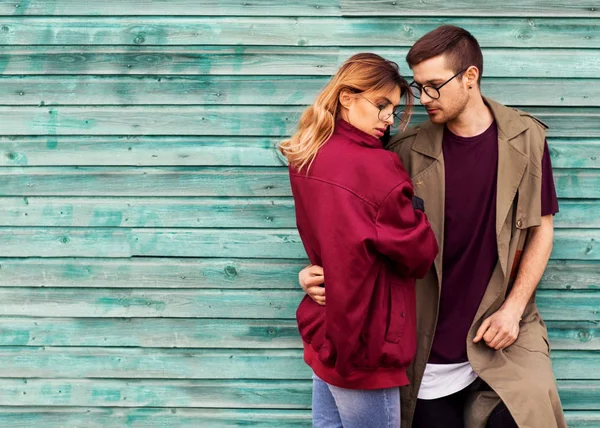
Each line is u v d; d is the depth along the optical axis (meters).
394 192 2.24
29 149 3.06
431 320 2.66
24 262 3.11
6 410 3.19
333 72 2.99
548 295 3.05
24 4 2.99
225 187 3.06
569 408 3.09
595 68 2.96
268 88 3.01
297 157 2.35
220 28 2.98
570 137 2.99
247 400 3.14
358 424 2.43
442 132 2.69
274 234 3.07
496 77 2.98
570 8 2.93
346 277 2.22
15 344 3.14
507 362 2.58
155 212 3.08
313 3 2.96
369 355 2.31
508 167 2.61
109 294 3.12
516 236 2.64
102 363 3.14
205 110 3.03
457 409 2.74
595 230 3.03
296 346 3.11
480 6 2.94
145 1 2.98
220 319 3.12
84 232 3.09
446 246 2.67
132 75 3.02
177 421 3.15
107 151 3.05
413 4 2.95
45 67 3.02
